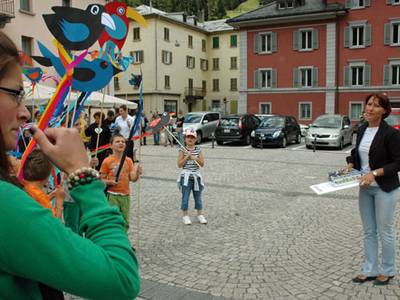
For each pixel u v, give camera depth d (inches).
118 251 39.1
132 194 346.3
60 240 35.4
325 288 157.9
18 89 39.5
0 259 34.2
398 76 1258.0
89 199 41.1
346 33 1310.3
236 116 871.1
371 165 154.6
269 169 500.1
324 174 459.5
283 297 150.4
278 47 1406.3
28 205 35.3
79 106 81.8
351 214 277.4
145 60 1684.3
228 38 1994.3
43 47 75.9
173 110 1801.2
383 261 160.2
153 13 1642.5
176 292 154.6
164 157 635.5
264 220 262.8
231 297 150.6
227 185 389.1
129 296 38.6
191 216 273.3
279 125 826.2
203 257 193.8
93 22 73.2
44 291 39.3
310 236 227.8
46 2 855.1
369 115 155.5
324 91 1348.4
